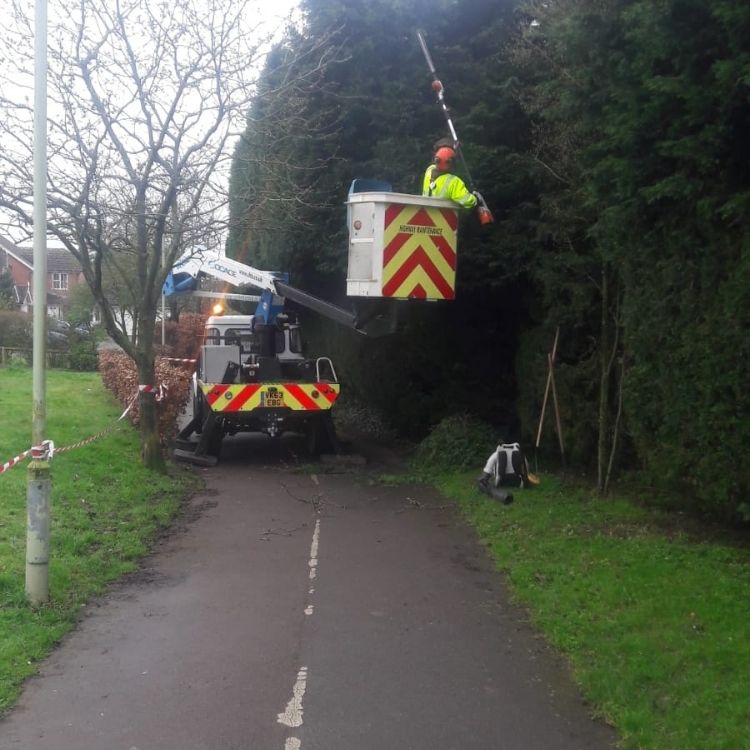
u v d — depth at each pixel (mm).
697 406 6773
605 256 7992
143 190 9883
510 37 11602
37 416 6047
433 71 10039
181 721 4500
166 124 9711
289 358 14406
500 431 13211
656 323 7324
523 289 11836
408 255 8875
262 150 10820
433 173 9359
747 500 6512
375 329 11883
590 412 10047
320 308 12367
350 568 7324
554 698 4820
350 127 12570
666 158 6668
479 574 7199
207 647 5496
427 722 4516
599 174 7219
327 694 4832
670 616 5664
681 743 4145
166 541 8172
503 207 11156
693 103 5988
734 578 6246
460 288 11445
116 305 20391
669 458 7352
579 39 7375
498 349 13320
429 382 14031
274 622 5973
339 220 12711
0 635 5477
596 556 7160
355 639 5668
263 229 11102
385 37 12039
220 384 12695
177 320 22250
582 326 10336
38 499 6031
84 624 5898
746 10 5348
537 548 7641
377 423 16359
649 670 4922
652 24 6078
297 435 15414
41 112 5879
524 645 5602
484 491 9891
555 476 10633
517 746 4281
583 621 5812
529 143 11219
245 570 7230
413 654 5426
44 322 6059
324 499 10211
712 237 6488
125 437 13211
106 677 5031
